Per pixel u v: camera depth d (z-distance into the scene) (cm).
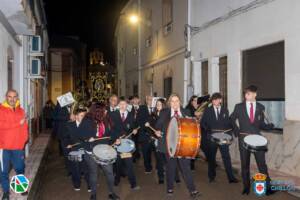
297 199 786
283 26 1042
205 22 1552
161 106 1028
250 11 1203
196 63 1664
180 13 1858
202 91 1644
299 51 978
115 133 895
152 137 984
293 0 1000
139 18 2906
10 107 789
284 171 1019
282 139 1032
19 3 877
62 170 1197
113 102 1027
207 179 987
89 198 845
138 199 819
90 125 782
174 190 887
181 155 760
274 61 1112
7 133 776
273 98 1117
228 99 1341
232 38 1319
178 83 1898
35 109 1969
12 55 1146
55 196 869
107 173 802
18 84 1298
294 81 996
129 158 898
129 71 3375
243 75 1268
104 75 4688
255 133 819
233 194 830
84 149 788
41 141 1912
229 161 932
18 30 1180
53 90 4234
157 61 2345
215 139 883
